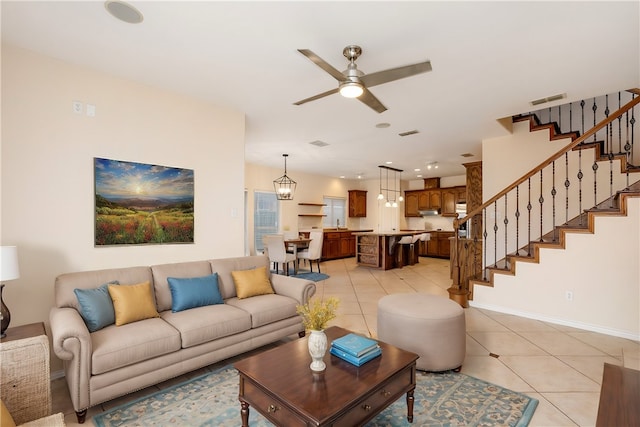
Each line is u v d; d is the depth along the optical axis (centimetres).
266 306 299
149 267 295
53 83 268
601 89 331
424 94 344
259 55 263
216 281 313
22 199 253
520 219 502
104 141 294
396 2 196
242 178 399
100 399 205
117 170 301
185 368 243
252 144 575
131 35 234
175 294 284
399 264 784
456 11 205
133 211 311
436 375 257
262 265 369
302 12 206
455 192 946
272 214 855
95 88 289
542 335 340
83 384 199
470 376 255
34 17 212
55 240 268
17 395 180
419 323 253
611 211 343
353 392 159
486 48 251
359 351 191
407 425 196
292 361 193
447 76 300
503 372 261
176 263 315
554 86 324
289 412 154
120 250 303
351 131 489
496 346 312
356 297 495
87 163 284
